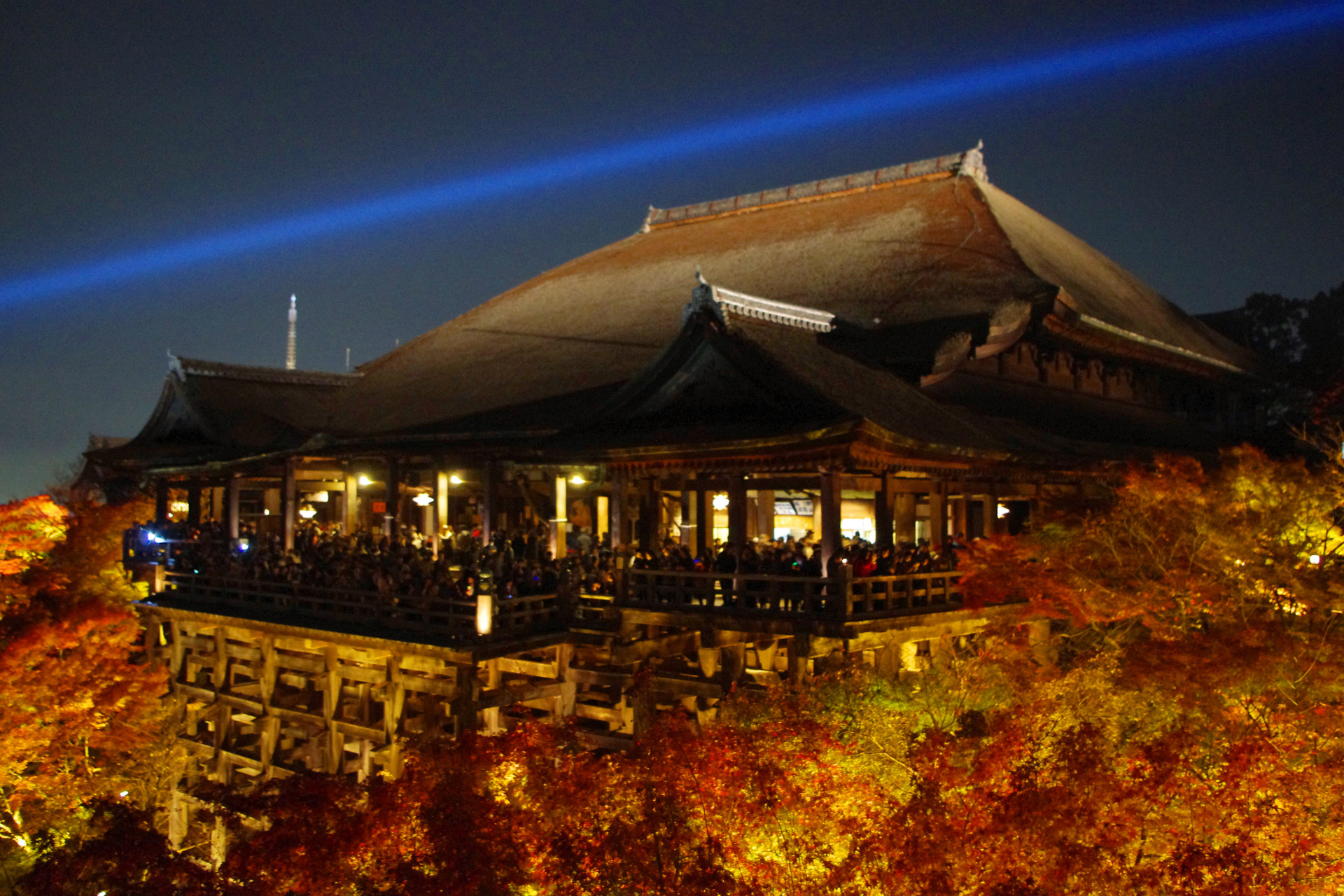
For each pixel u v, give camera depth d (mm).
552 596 23812
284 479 34219
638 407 25094
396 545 27609
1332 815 13211
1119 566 21469
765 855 13609
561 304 45125
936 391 30203
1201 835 13570
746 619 20594
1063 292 32469
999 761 13820
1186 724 15523
